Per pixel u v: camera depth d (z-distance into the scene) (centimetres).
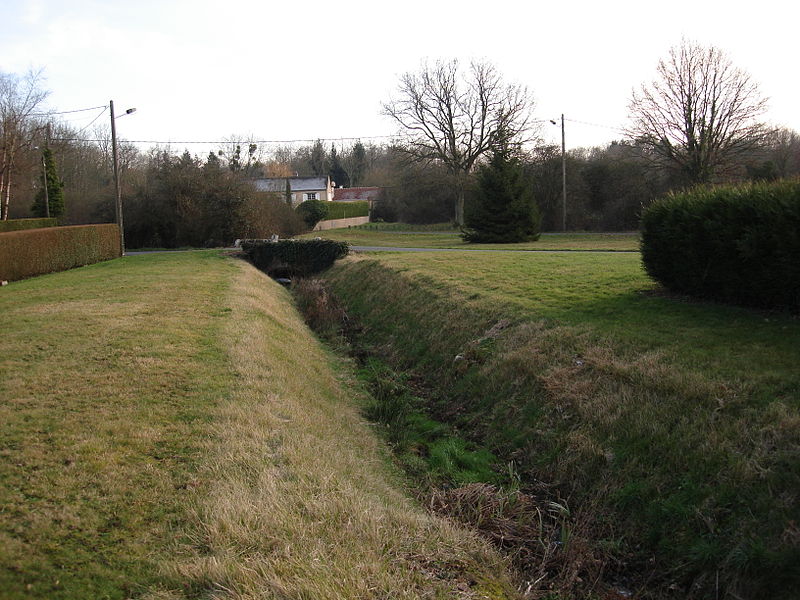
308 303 1952
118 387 776
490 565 512
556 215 5091
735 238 964
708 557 500
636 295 1200
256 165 6384
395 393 1055
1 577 386
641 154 4303
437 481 723
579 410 764
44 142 5053
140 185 4672
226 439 636
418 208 6200
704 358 771
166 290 1673
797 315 909
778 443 565
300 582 410
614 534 589
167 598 387
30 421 647
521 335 1052
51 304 1441
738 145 3747
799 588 442
